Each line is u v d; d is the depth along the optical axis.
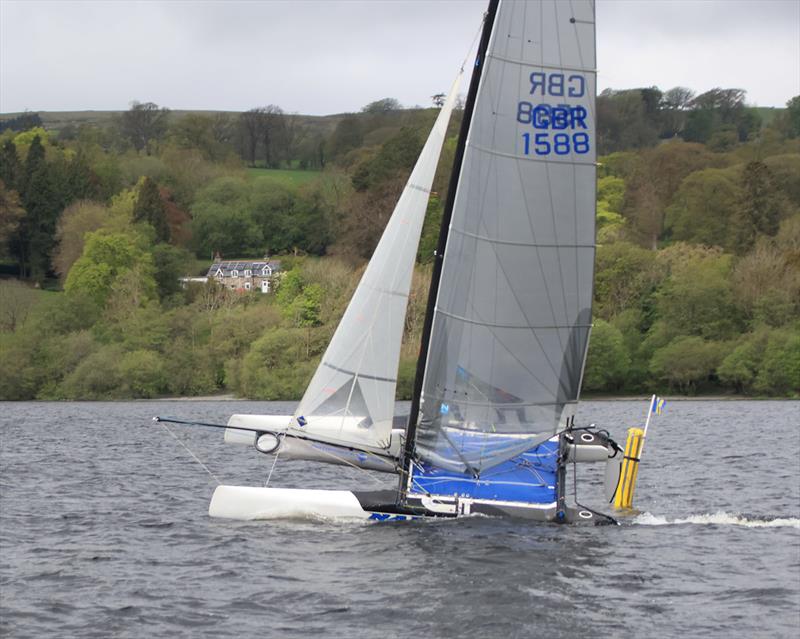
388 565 75.81
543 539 83.25
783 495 122.06
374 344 87.19
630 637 62.38
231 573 75.38
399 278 87.25
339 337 87.44
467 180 85.38
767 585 73.88
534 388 86.69
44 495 120.12
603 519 90.44
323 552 79.75
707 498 119.25
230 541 84.56
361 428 87.44
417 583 71.62
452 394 86.75
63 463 160.25
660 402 106.69
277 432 87.38
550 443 88.12
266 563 77.44
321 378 87.44
